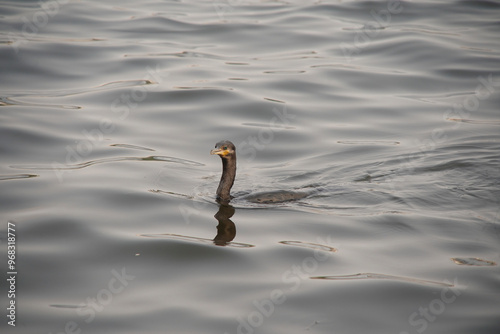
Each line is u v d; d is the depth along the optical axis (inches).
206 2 2207.2
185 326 666.2
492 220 909.8
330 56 1710.1
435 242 849.5
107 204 957.8
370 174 1087.6
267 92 1492.4
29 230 868.6
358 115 1395.2
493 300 713.0
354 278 757.9
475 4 2112.5
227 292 731.4
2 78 1523.1
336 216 923.4
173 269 781.3
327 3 2146.9
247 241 851.4
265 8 2118.6
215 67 1628.9
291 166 1139.3
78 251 820.0
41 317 680.4
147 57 1670.8
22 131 1244.5
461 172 1081.4
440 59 1684.3
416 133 1295.5
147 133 1278.3
